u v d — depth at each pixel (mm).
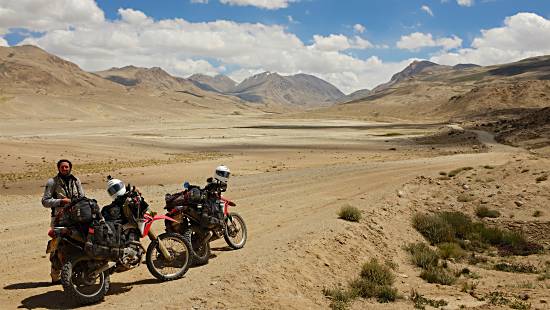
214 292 7613
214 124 171375
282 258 9711
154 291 7598
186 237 8758
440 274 11609
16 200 17953
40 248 10141
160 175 27609
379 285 10008
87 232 7051
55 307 6844
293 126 151500
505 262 13992
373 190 20922
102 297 7211
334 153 55625
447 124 158500
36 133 112562
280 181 24219
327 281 9695
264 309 7316
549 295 10148
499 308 9031
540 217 17891
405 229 15500
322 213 14867
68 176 7859
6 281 8008
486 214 18469
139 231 7660
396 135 101125
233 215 10586
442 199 20406
